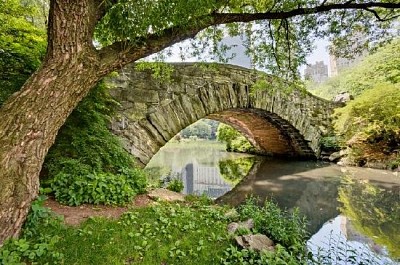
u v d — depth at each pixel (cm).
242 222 430
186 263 282
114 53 314
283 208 666
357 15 530
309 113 1280
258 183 941
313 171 1111
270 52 609
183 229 366
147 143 689
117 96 657
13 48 457
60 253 262
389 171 1033
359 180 931
